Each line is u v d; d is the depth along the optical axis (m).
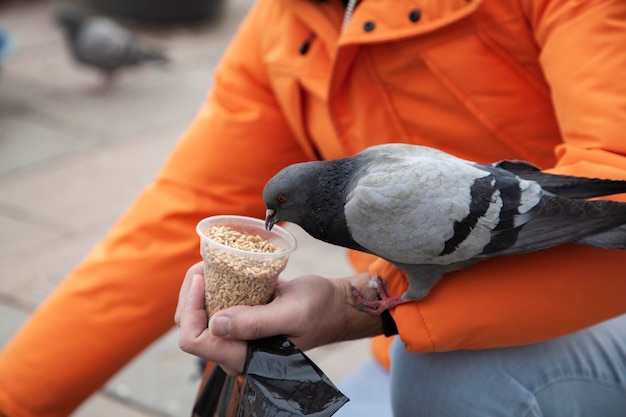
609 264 0.91
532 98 1.05
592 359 1.00
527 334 0.93
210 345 0.90
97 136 3.02
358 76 1.08
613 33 0.92
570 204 0.88
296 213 0.95
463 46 1.03
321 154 1.19
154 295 1.20
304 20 1.11
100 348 1.20
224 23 4.50
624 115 0.90
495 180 0.89
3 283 2.06
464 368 0.99
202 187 1.21
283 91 1.14
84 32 3.40
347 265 2.24
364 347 1.90
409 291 0.95
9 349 1.22
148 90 3.52
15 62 3.64
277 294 0.93
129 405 1.66
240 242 0.94
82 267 1.22
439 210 0.88
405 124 1.09
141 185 2.67
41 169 2.72
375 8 1.04
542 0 0.98
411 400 1.01
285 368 0.88
